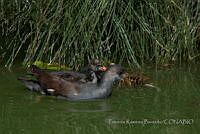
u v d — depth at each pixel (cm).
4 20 1550
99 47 1340
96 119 990
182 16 1445
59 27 1355
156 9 1399
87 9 1309
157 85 1239
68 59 1371
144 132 928
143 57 1445
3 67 1351
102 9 1296
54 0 1341
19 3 1438
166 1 1420
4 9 1504
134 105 1084
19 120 978
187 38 1459
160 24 1445
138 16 1371
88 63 1285
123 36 1381
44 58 1390
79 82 1138
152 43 1454
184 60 1481
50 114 1016
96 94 1123
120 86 1238
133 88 1221
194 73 1352
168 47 1449
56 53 1327
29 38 1502
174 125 963
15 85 1208
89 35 1315
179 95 1157
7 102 1088
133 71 1348
